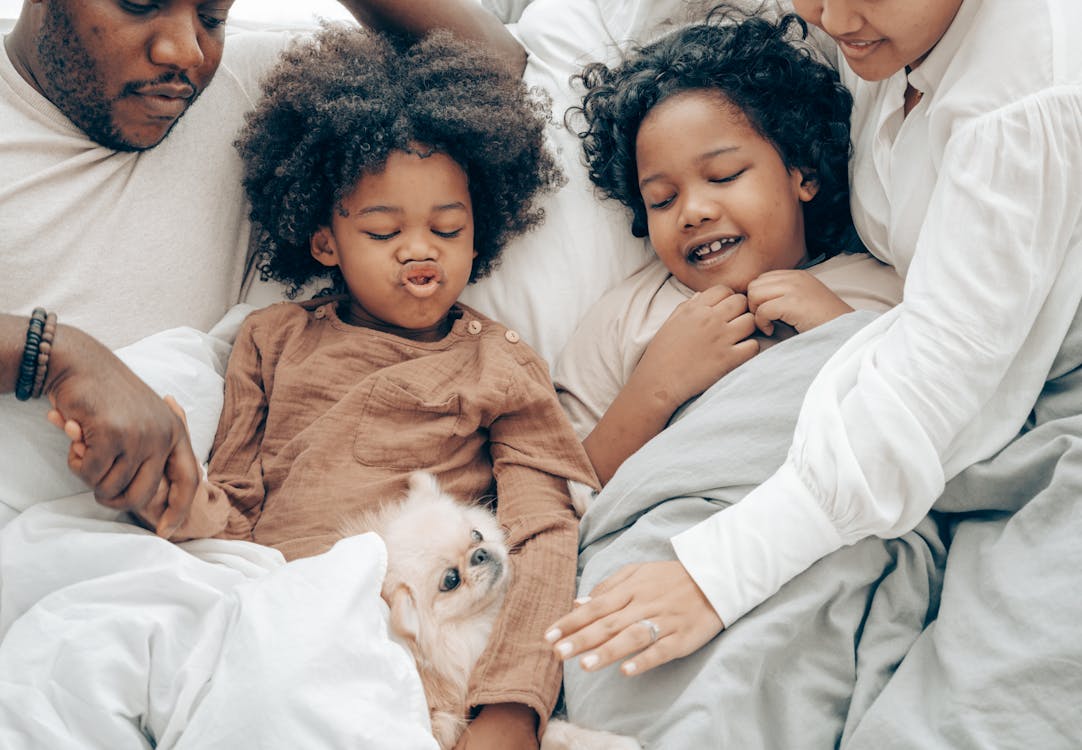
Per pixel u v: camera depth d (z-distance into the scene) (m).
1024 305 0.94
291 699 0.83
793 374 1.10
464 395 1.17
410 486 1.11
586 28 1.50
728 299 1.25
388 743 0.85
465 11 1.42
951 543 1.04
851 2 0.98
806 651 0.97
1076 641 0.84
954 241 0.97
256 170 1.28
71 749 0.80
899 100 1.17
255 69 1.35
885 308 1.27
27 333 0.88
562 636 0.95
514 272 1.37
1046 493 0.93
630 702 0.97
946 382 0.94
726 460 1.07
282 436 1.17
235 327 1.26
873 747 0.88
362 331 1.23
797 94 1.30
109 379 0.90
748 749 0.92
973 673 0.87
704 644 0.96
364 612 0.92
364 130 1.18
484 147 1.24
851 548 1.00
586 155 1.40
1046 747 0.83
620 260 1.40
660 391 1.23
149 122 1.14
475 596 1.02
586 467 1.20
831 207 1.37
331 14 1.70
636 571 0.99
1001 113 0.96
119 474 0.89
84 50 1.06
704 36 1.36
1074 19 0.95
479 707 1.00
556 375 1.36
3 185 1.11
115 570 0.93
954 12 1.02
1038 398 1.03
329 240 1.29
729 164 1.24
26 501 0.96
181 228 1.22
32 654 0.85
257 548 1.03
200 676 0.87
